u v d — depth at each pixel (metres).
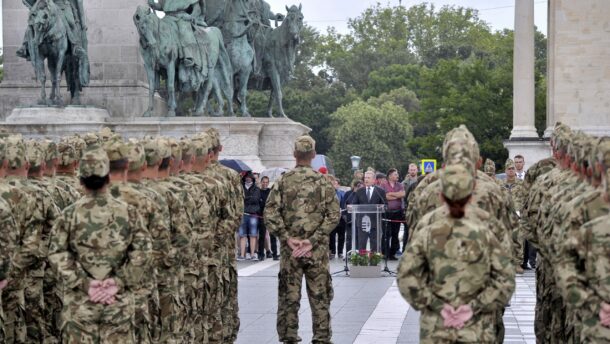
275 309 25.05
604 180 12.56
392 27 177.25
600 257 12.09
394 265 36.91
